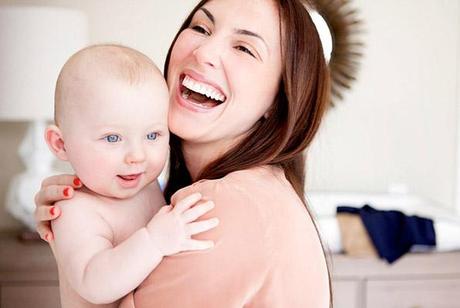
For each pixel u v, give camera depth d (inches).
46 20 116.0
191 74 44.9
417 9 148.7
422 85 150.3
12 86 116.1
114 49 41.8
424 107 150.9
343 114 148.0
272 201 39.9
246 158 45.3
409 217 112.9
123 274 37.3
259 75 44.3
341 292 110.0
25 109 116.6
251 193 39.6
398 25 148.4
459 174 153.1
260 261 37.7
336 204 131.8
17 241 117.0
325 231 110.0
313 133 46.3
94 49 41.5
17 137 136.6
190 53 45.6
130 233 42.3
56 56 116.7
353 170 149.8
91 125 40.0
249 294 37.6
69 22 117.4
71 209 40.7
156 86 41.1
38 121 121.5
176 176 50.3
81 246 39.6
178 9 139.8
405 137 150.8
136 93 40.1
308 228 40.8
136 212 43.1
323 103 46.3
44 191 41.5
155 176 42.6
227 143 46.5
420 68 149.9
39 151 121.9
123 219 42.2
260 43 44.1
